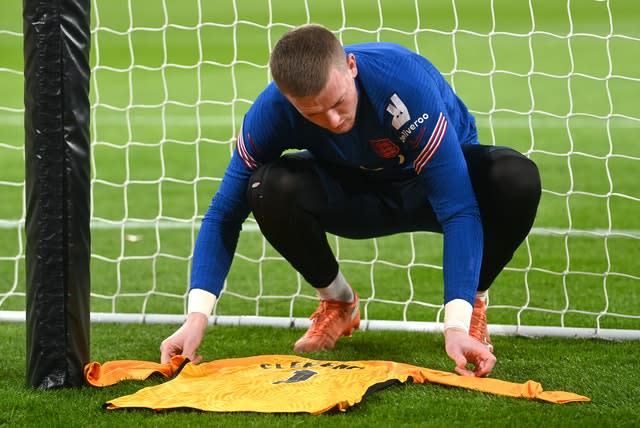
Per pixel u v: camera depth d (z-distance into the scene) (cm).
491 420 894
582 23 5278
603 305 1448
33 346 991
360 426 875
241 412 909
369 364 1048
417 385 996
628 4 5716
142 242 1953
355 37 4953
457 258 956
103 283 1645
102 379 1012
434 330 1291
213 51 4809
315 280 1138
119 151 2967
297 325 1330
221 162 2805
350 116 911
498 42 4859
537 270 1580
